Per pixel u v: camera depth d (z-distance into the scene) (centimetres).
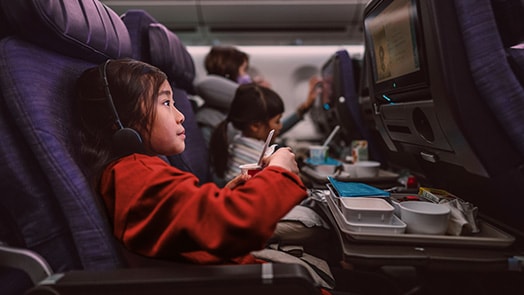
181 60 157
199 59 309
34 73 64
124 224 55
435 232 66
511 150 68
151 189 55
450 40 64
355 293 100
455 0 64
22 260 55
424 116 82
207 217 50
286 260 82
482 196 86
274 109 144
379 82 107
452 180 98
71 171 63
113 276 50
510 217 80
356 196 79
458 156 76
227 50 225
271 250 88
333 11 284
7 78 61
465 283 96
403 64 84
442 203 77
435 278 102
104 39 84
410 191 101
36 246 65
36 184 64
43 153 61
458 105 65
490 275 88
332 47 311
